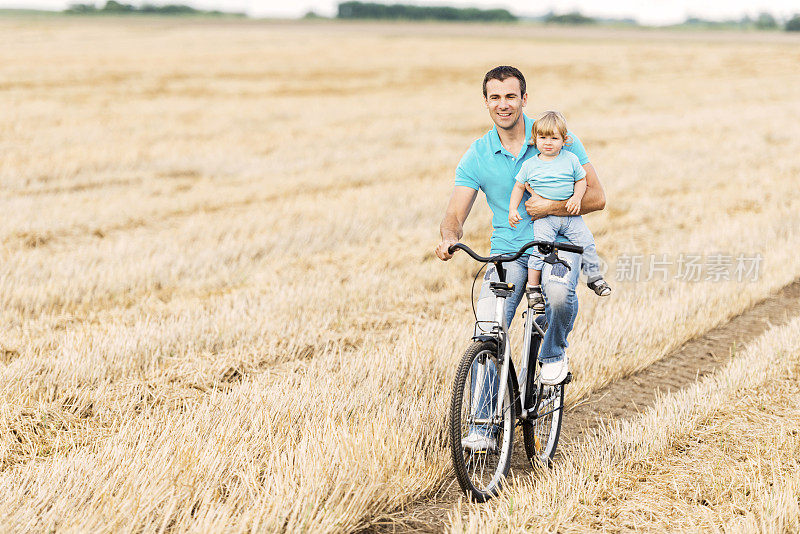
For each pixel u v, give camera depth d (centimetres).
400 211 1095
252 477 395
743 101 2591
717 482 411
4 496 379
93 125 1880
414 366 552
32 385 523
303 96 2648
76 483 388
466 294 766
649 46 5862
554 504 388
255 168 1446
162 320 660
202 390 541
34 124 1855
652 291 761
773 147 1662
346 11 12088
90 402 510
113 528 350
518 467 452
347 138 1803
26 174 1306
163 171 1398
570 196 413
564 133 400
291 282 795
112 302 730
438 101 2562
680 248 904
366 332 661
